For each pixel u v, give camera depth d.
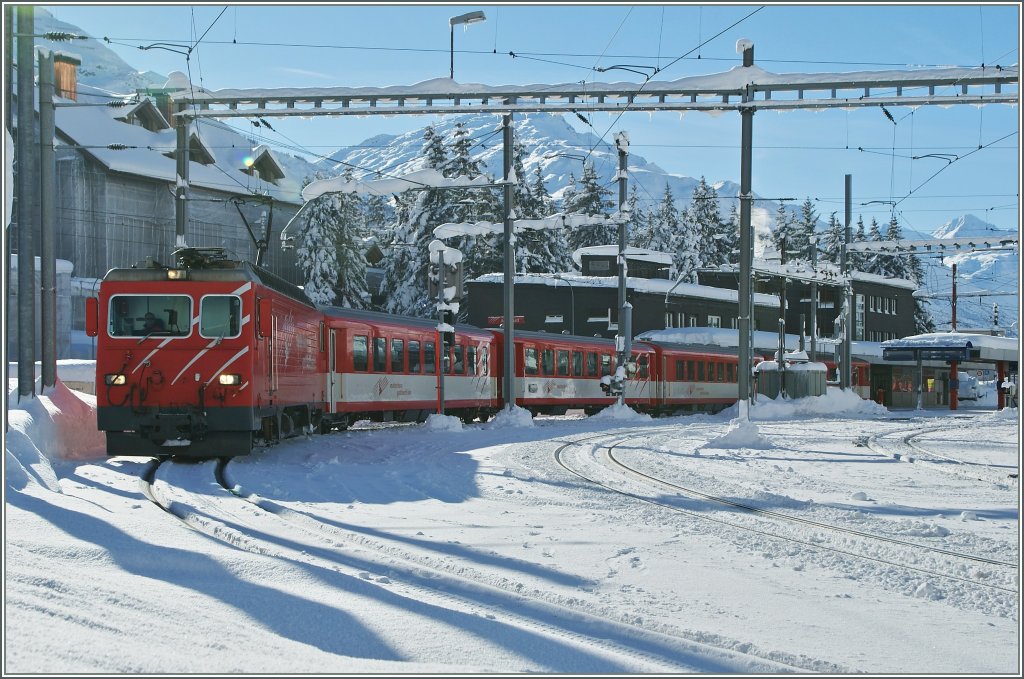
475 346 33.72
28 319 17.55
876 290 86.81
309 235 66.44
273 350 19.50
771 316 76.44
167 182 58.97
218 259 18.72
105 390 17.67
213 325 17.77
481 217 71.25
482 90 24.66
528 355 35.91
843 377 50.09
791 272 44.25
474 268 71.12
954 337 60.84
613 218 35.06
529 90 24.56
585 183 86.00
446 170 72.12
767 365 46.38
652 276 69.50
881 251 48.50
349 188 27.70
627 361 36.75
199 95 24.80
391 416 29.33
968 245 46.50
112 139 57.31
